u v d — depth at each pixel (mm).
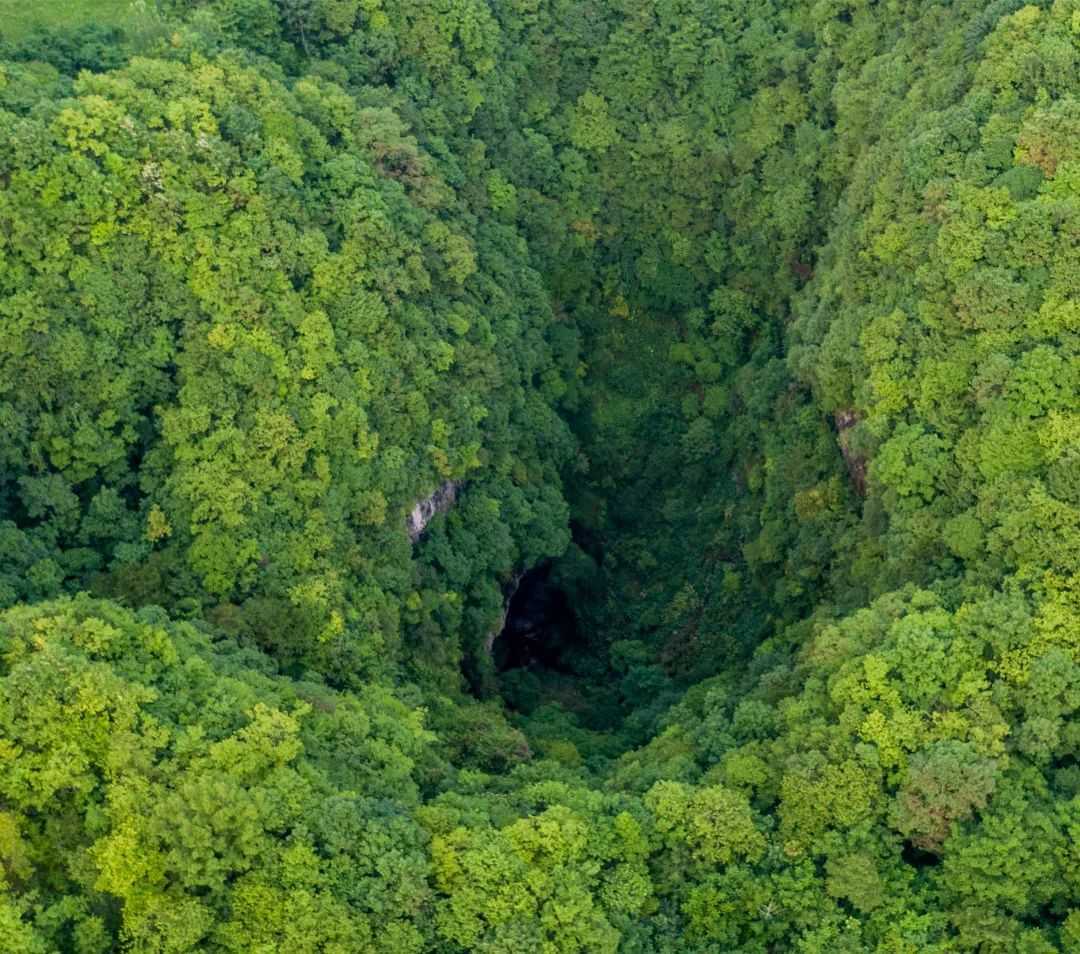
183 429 63094
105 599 55969
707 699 63125
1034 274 59875
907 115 72062
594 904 49250
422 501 70812
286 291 66062
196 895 46844
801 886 49594
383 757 54250
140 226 63656
